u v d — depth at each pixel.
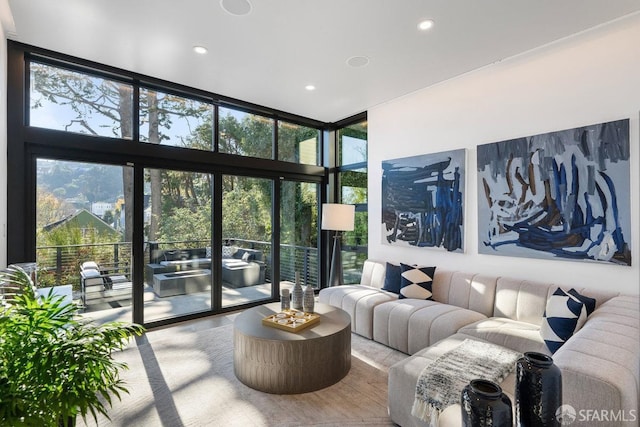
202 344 3.46
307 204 5.59
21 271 1.58
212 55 3.30
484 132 3.70
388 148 4.74
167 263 4.10
